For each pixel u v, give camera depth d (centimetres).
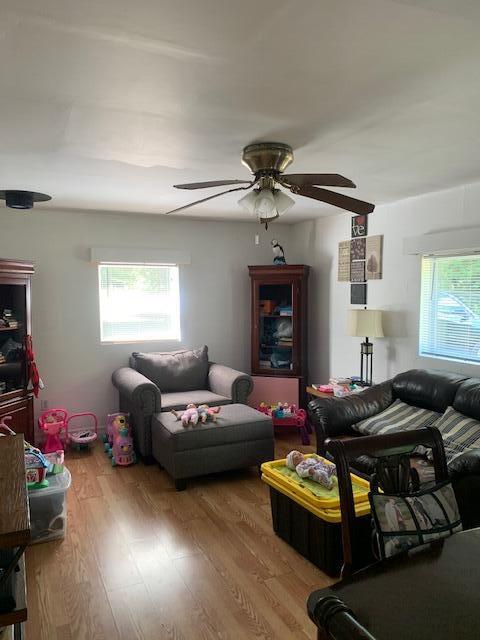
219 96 182
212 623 204
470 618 104
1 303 376
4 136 228
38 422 442
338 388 417
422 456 287
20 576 140
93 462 400
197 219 501
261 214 249
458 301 353
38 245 440
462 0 121
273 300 517
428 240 364
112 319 480
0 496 138
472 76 168
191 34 138
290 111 199
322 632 111
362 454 158
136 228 477
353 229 454
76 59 152
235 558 255
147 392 384
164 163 278
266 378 498
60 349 453
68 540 273
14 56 149
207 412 364
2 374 377
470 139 237
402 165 287
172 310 505
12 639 140
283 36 139
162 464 363
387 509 151
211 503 323
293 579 236
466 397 305
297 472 272
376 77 167
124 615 209
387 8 125
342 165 286
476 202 334
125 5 123
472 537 142
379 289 425
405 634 99
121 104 189
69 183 330
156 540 273
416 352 388
